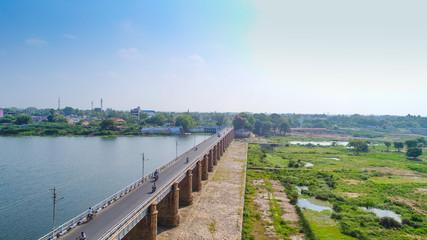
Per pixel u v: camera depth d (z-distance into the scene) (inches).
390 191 3754.9
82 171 4537.4
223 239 2145.7
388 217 2652.6
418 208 3134.8
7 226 2559.1
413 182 4284.0
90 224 1672.0
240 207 2807.6
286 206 3097.9
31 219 2709.2
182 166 3272.6
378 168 5374.0
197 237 2165.4
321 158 6501.0
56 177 4160.9
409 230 2498.8
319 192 3575.3
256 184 3961.6
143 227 1889.8
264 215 2815.0
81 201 3184.1
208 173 4202.8
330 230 2488.9
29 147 6919.3
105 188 3654.0
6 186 3700.8
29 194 3400.6
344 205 3139.8
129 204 2005.4
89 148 6968.5
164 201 2351.1
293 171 4879.4
